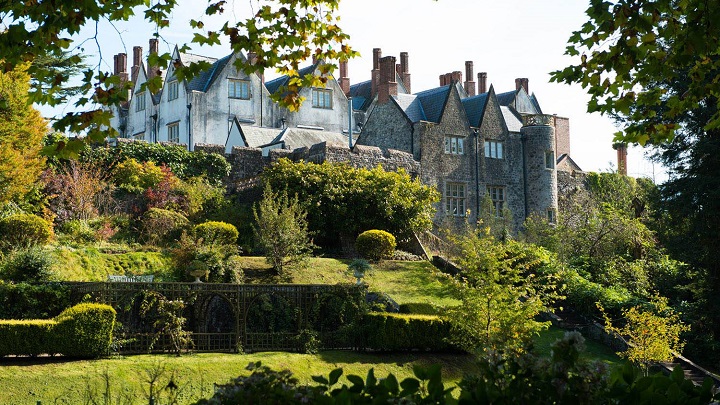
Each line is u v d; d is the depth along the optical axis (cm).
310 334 2030
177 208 2917
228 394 585
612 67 998
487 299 2056
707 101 2622
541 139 4338
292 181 3070
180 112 4728
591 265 3170
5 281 1978
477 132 4188
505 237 3572
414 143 3997
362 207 3112
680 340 2577
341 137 4450
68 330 1698
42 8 873
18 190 2470
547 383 579
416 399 568
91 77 877
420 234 3275
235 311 1986
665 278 3055
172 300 1931
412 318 2092
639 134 1083
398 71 5853
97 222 2709
